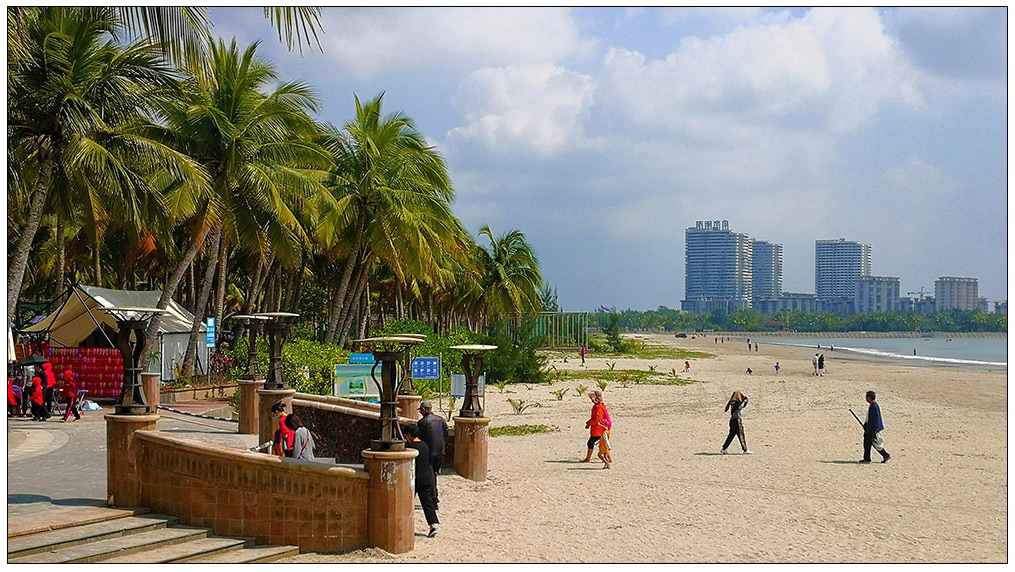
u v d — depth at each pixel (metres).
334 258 42.88
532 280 76.19
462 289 73.88
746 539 14.16
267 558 11.53
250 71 30.83
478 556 12.48
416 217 38.38
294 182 31.12
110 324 31.23
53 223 43.56
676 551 13.27
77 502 12.83
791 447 25.39
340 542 12.19
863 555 13.12
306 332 36.66
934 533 14.69
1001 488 18.89
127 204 24.83
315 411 19.97
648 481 19.50
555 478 19.75
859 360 99.81
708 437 27.67
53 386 24.23
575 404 38.81
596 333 149.00
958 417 34.53
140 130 28.42
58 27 21.39
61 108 20.50
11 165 22.08
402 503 12.36
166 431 21.06
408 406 22.09
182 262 29.89
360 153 37.97
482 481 19.14
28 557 10.47
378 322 77.06
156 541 11.42
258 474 12.25
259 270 44.75
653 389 48.31
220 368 33.38
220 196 29.81
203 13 13.05
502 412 35.19
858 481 19.69
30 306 35.53
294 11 11.54
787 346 162.00
